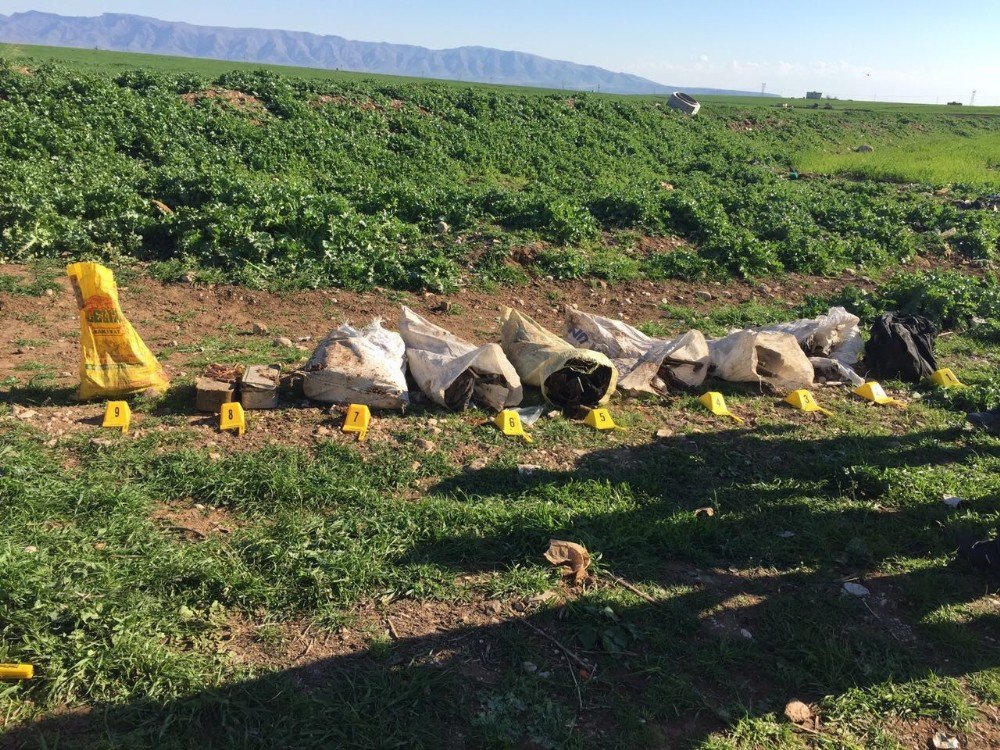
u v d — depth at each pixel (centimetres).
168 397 674
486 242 1330
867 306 1162
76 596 390
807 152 3562
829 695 381
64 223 1150
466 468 589
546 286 1225
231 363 780
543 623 418
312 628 400
